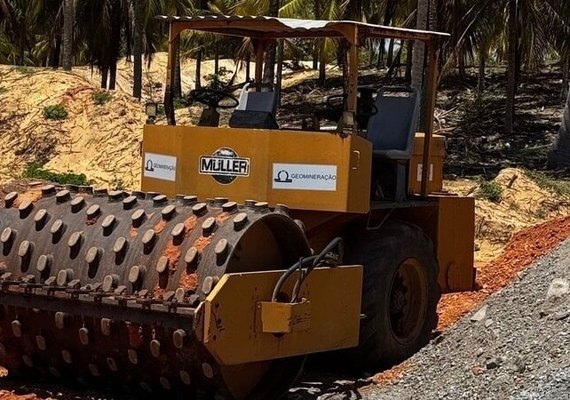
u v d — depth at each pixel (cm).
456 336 796
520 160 2517
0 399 693
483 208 1781
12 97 2352
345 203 762
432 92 921
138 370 682
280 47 3177
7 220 716
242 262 666
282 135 776
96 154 2202
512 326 749
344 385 775
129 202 702
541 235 1330
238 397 678
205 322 611
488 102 3409
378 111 898
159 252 659
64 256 686
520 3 2872
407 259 857
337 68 4781
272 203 779
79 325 676
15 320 700
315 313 694
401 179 884
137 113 2319
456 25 2692
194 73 5250
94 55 3619
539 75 4062
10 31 3872
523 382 648
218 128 797
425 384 727
